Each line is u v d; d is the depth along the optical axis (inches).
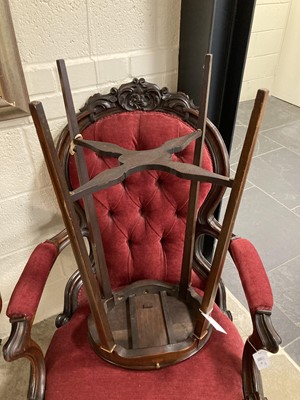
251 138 23.2
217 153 38.6
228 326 37.6
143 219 40.7
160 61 41.9
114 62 39.0
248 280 32.9
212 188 39.3
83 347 35.2
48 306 55.8
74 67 37.2
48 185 43.8
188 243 36.2
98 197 38.5
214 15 36.8
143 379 32.4
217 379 32.2
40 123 21.1
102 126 37.2
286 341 55.4
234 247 36.6
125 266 41.3
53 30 34.4
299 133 116.3
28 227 45.7
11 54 32.7
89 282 28.5
